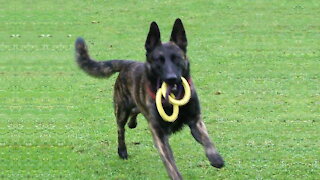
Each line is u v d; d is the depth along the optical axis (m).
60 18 20.11
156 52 7.65
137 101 8.30
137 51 16.23
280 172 8.19
